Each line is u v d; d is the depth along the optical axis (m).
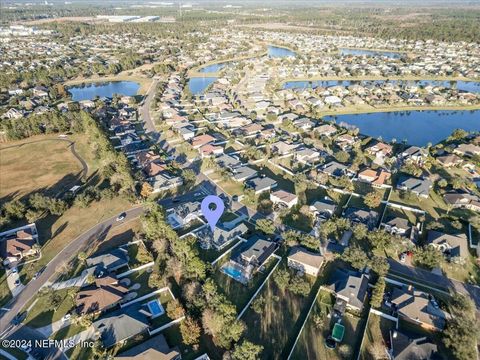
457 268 89.75
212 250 96.25
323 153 153.50
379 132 185.38
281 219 109.25
